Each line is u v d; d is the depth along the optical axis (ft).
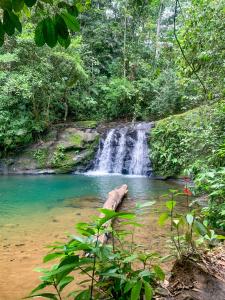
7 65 40.29
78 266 4.91
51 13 4.25
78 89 51.01
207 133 17.19
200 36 15.11
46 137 43.32
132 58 56.65
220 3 14.40
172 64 49.39
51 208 21.07
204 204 17.58
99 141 43.50
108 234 13.83
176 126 29.14
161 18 56.65
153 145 38.24
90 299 4.87
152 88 51.67
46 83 42.04
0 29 4.01
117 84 51.70
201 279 6.38
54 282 4.82
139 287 4.77
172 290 6.13
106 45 58.59
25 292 9.47
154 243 13.14
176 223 7.48
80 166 41.34
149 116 51.47
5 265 11.51
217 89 16.80
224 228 12.73
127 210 20.35
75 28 4.07
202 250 8.54
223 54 14.89
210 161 15.53
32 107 43.65
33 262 11.78
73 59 40.88
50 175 38.83
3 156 40.96
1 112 40.14
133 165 41.14
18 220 17.90
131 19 57.93
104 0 57.31
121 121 51.47
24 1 3.91
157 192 27.43
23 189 28.68
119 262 5.80
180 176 34.68
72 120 50.96
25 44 38.65
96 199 24.27
